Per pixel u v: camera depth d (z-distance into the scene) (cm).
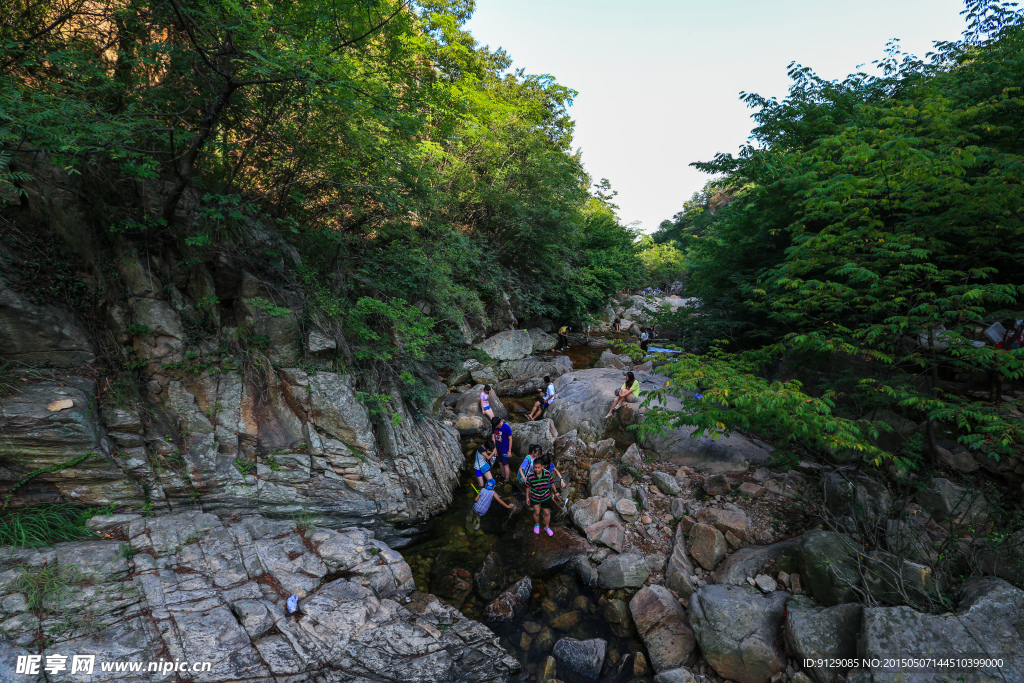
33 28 494
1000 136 671
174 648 390
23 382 475
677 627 507
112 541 464
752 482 710
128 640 386
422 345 822
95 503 495
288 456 620
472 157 1441
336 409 659
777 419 580
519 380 1375
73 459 477
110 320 558
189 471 550
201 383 593
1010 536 451
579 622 545
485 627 496
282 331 654
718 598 506
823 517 548
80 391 501
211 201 632
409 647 450
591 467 804
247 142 644
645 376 1205
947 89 738
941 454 634
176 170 541
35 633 372
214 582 458
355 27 613
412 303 1017
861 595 457
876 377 671
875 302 612
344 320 743
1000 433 497
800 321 754
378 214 828
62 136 404
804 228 757
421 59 1165
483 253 1453
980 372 692
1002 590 400
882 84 924
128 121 475
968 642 376
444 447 849
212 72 536
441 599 558
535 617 548
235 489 571
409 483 728
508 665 473
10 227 504
